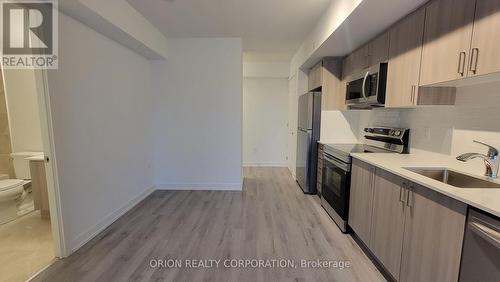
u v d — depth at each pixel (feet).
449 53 5.02
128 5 8.35
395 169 5.57
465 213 3.76
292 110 16.52
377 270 6.32
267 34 11.51
